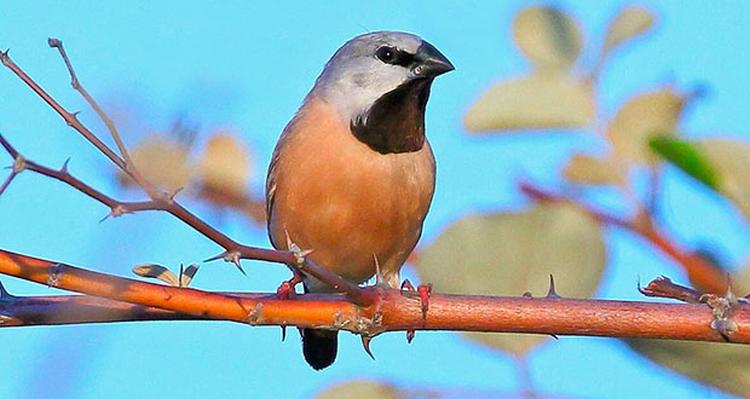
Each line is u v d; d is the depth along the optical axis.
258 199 7.91
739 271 6.31
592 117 6.44
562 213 6.50
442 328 6.73
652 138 5.40
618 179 6.36
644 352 6.25
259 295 7.06
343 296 7.01
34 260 5.95
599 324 6.45
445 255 6.67
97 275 6.05
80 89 5.11
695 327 6.25
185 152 5.95
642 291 6.43
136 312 6.61
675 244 6.29
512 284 6.72
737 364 6.11
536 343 6.59
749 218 5.32
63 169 4.87
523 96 6.48
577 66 6.57
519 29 6.68
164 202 5.14
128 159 5.11
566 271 6.51
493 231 6.64
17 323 6.45
